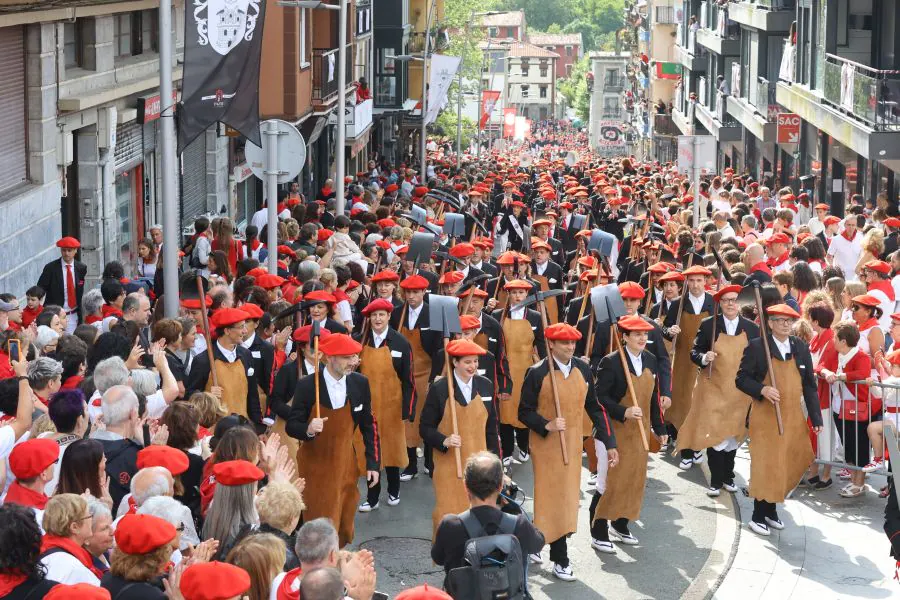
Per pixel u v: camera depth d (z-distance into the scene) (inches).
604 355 589.9
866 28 1550.2
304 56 1427.2
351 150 2090.3
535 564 516.4
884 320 748.0
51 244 907.4
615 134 5807.1
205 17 605.3
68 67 962.1
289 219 892.0
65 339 479.5
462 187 1605.6
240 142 1540.4
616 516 523.8
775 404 537.3
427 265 724.7
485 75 6953.7
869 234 798.5
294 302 637.3
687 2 3088.1
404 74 2484.0
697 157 1091.9
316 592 282.8
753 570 510.6
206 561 310.7
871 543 541.6
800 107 1657.2
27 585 302.5
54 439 398.6
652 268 727.7
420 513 574.9
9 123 849.5
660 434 539.5
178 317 565.6
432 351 607.2
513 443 641.6
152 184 1184.8
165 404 465.4
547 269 807.7
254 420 526.6
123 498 383.6
